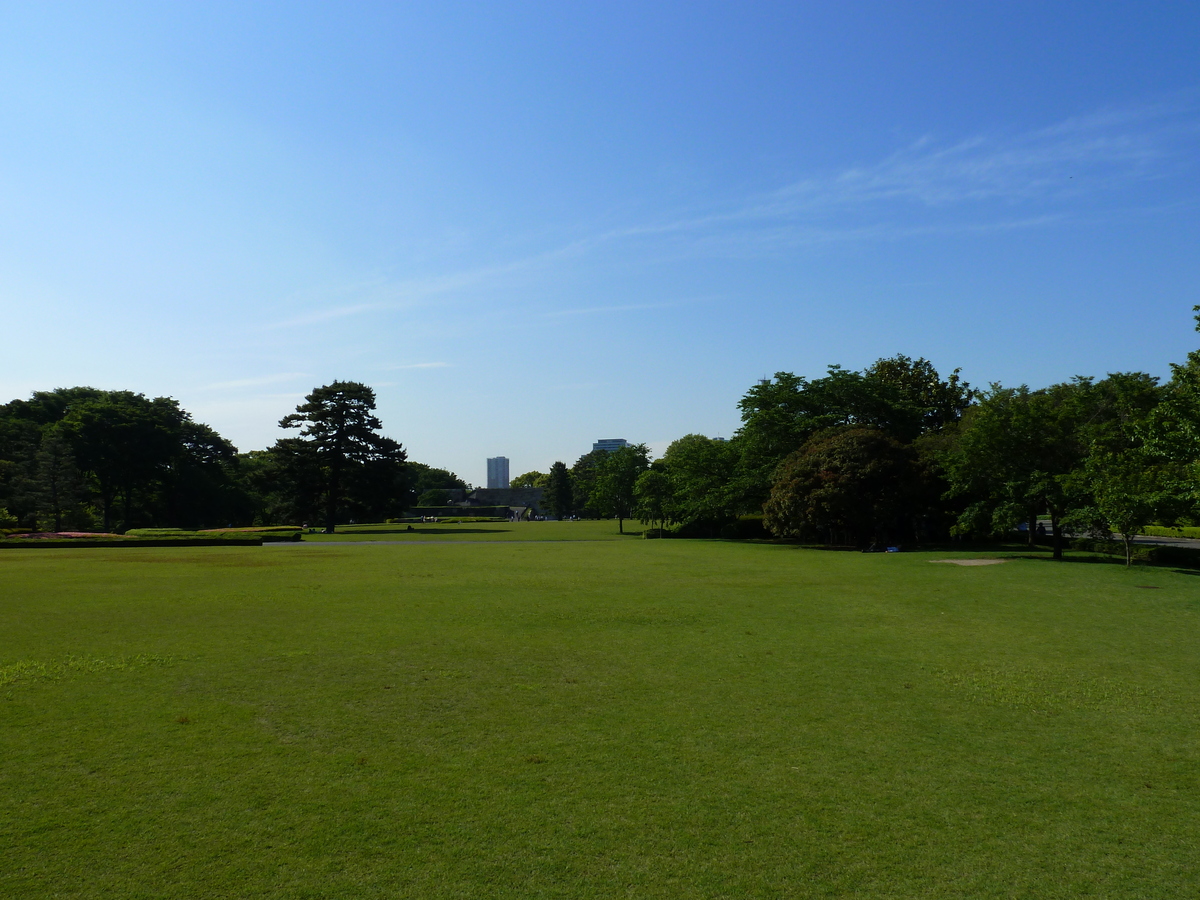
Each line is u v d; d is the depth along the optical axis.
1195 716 9.41
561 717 9.13
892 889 5.26
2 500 56.81
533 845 5.82
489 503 149.00
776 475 43.78
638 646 13.29
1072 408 29.72
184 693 9.97
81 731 8.38
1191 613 17.22
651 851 5.76
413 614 16.50
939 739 8.47
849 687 10.64
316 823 6.15
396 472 74.88
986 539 44.00
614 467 71.50
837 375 46.94
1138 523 24.89
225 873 5.32
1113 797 6.92
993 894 5.21
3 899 4.88
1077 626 15.55
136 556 33.59
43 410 73.56
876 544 38.88
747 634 14.47
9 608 16.91
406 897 5.04
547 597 19.38
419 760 7.63
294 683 10.55
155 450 71.06
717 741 8.31
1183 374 21.91
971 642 13.85
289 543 48.06
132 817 6.21
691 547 42.34
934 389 54.78
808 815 6.45
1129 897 5.18
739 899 5.09
